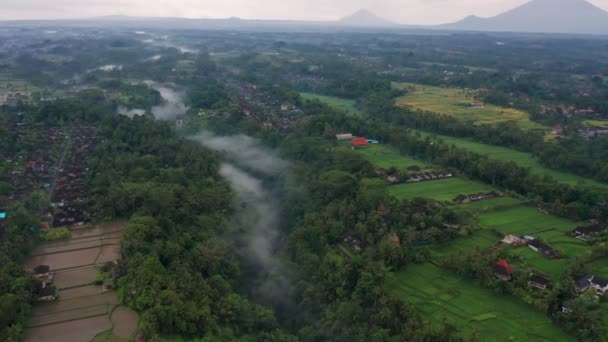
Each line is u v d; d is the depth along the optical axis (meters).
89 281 130.75
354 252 154.62
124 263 133.38
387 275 135.38
